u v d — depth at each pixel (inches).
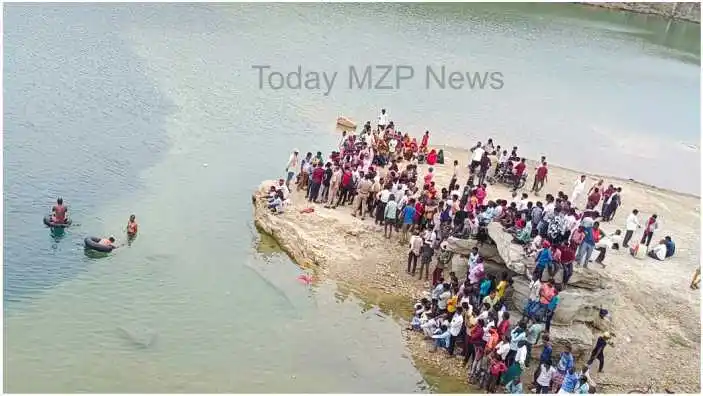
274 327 1072.8
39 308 1051.3
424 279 1232.2
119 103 1851.6
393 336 1085.8
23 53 2089.1
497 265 1154.7
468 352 1023.6
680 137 2153.1
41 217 1283.2
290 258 1272.1
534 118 2175.2
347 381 974.4
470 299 1065.5
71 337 996.6
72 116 1723.7
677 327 1136.8
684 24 3873.0
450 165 1678.2
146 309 1074.7
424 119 2070.6
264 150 1718.8
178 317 1066.7
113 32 2448.3
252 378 957.2
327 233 1314.0
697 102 2488.9
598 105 2362.2
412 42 2834.6
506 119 2142.0
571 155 1925.4
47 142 1567.4
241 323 1071.6
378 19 3125.0
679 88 2637.8
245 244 1299.2
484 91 2373.3
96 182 1437.0
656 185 1786.4
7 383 892.6
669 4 3944.4
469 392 979.9
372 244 1302.9
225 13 2925.7
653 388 1017.5
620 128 2174.0
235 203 1439.5
